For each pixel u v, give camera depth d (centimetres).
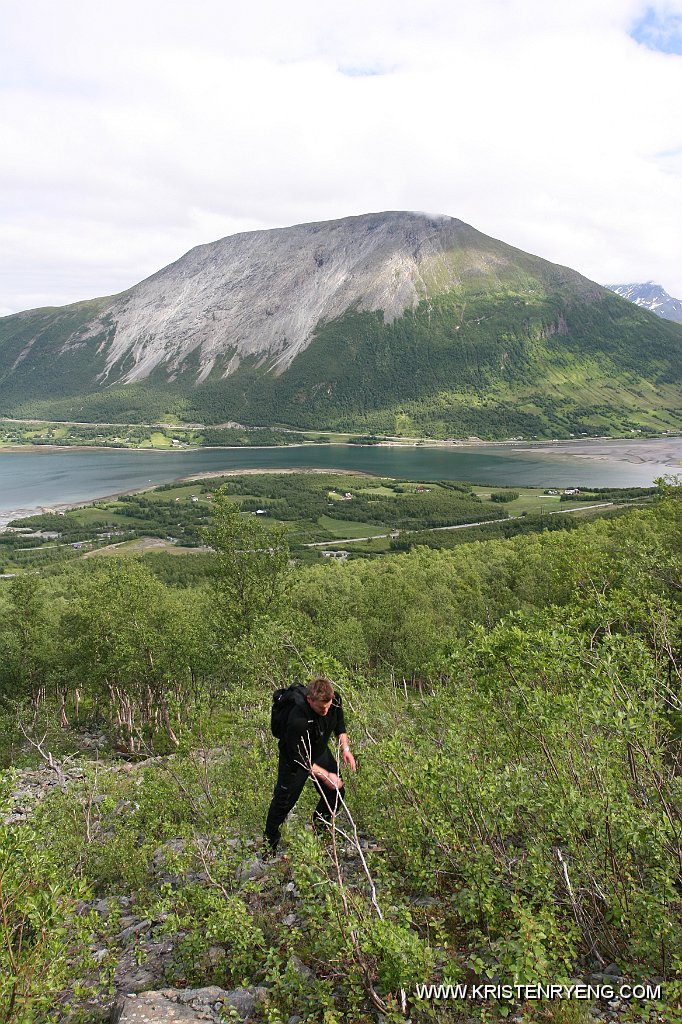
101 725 4403
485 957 589
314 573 8450
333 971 591
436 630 4366
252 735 1224
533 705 744
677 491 3391
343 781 864
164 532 18375
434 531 17750
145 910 735
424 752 845
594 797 632
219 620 3434
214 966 672
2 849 620
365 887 691
